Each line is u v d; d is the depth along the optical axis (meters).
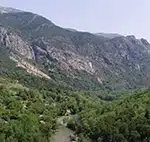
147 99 159.38
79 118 169.00
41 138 122.62
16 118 134.00
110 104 183.75
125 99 183.75
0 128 114.44
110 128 129.62
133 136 121.94
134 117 133.38
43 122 148.38
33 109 165.50
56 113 186.12
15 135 114.00
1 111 137.75
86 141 131.25
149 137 119.94
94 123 142.12
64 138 139.62
